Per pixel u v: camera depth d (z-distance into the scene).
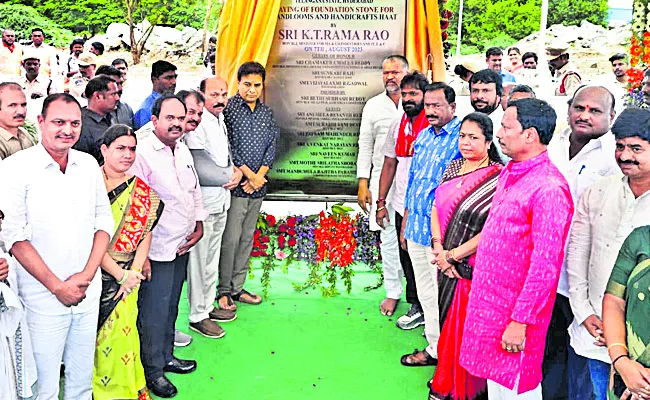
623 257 2.31
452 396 3.58
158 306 3.74
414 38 5.38
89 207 3.04
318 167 5.58
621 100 6.48
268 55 5.39
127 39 21.62
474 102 4.30
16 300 2.73
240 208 4.89
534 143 2.87
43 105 2.89
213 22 22.62
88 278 3.02
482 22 23.86
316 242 5.47
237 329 4.76
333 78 5.43
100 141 3.67
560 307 3.29
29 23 20.81
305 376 4.05
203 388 3.88
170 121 3.65
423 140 4.07
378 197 4.91
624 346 2.25
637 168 2.49
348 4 5.32
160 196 3.69
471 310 3.06
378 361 4.27
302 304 5.29
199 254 4.50
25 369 2.87
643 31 5.84
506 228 2.91
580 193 3.28
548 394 3.39
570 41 21.88
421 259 4.12
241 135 4.82
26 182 2.87
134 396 3.51
